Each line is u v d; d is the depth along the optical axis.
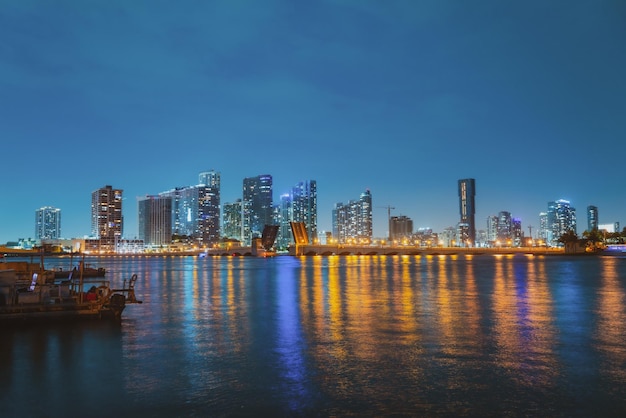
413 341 28.66
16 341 28.95
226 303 50.16
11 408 17.88
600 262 174.75
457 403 18.02
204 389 19.78
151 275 115.94
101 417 17.02
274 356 25.14
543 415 16.88
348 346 27.41
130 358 24.89
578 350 26.14
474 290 62.78
